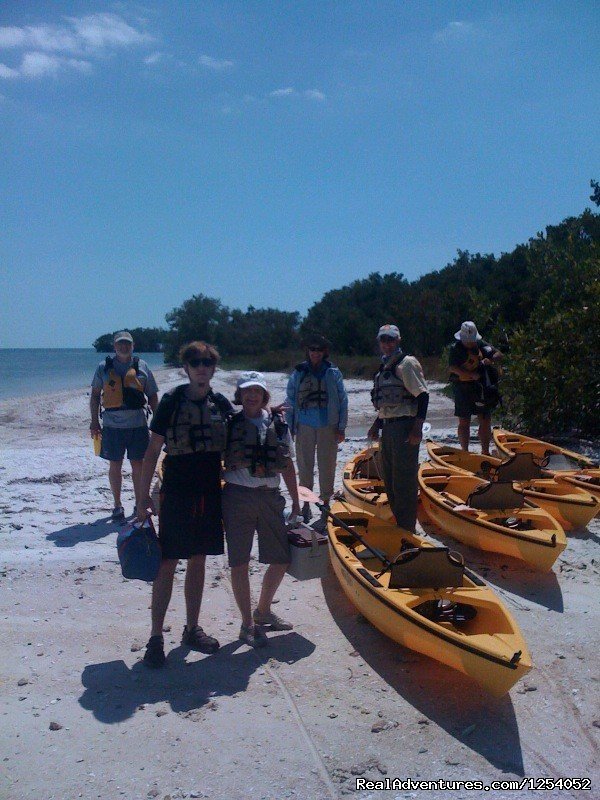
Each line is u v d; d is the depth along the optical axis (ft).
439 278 154.92
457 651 14.55
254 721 14.20
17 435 55.01
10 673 15.93
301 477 27.09
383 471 23.75
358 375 116.57
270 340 227.61
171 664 16.34
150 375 26.94
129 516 27.96
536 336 46.39
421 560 16.74
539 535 21.53
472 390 34.63
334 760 13.16
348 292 188.14
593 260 48.06
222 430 16.28
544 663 16.60
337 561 19.62
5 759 12.96
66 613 19.04
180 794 12.20
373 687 15.52
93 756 13.08
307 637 17.80
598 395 44.29
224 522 17.08
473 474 28.81
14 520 27.30
